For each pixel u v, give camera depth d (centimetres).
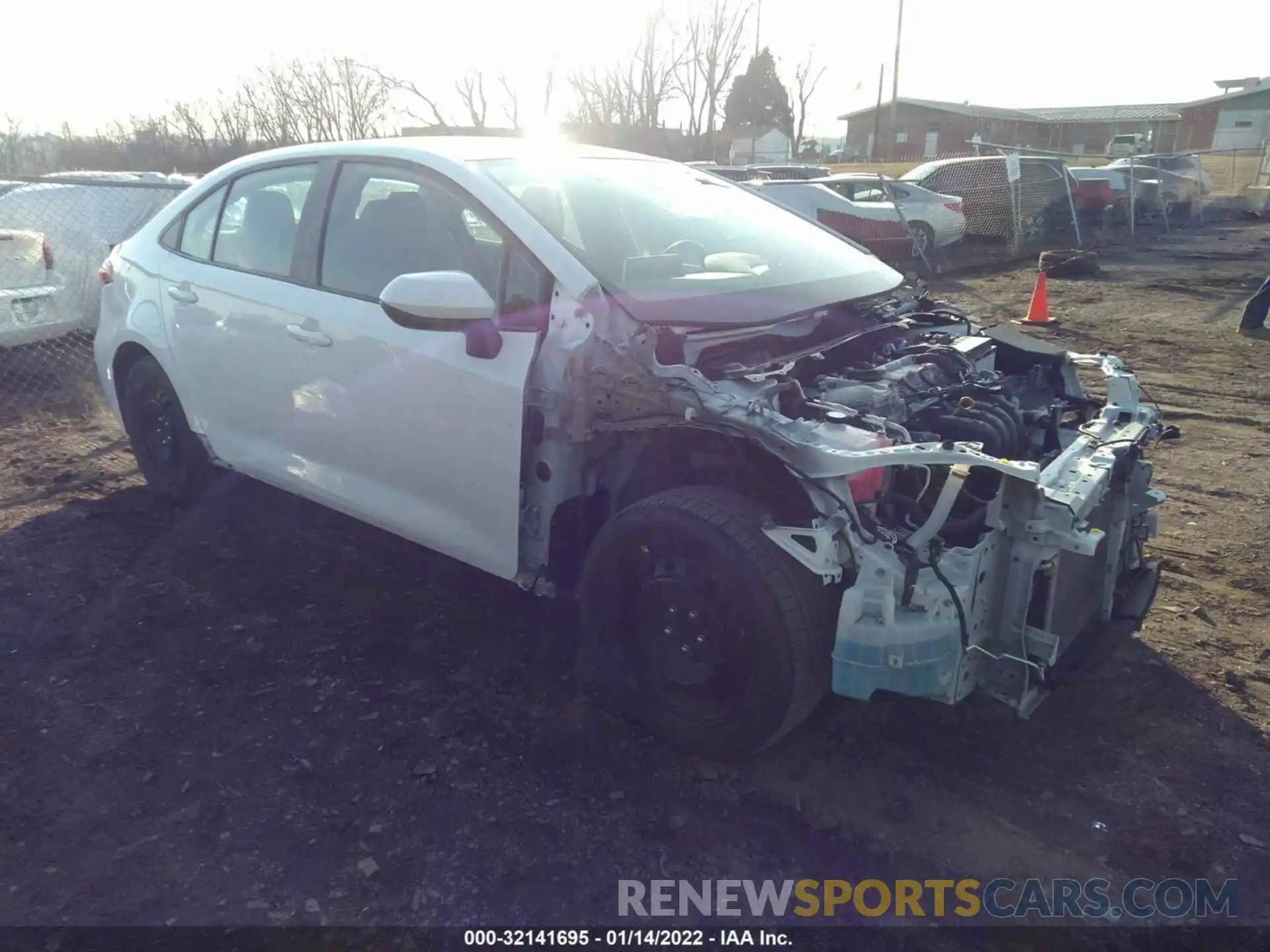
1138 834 285
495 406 328
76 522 496
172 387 476
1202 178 2544
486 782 303
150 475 513
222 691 350
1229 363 870
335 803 293
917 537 277
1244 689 354
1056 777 310
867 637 272
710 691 305
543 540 338
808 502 287
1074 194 1920
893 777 310
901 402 328
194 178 1012
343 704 343
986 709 344
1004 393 363
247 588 427
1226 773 310
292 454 414
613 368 310
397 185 380
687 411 294
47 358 802
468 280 312
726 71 3356
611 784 304
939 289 1355
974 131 6047
